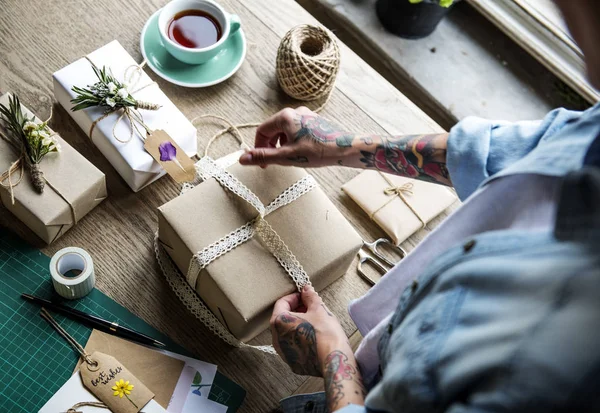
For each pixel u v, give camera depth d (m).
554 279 0.45
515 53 1.78
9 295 0.92
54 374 0.89
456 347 0.48
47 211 0.90
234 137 1.09
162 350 0.92
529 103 1.75
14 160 0.93
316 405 0.85
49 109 1.05
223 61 1.13
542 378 0.42
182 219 0.88
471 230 0.68
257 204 0.90
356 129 1.15
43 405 0.87
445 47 1.75
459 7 1.79
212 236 0.88
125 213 1.00
